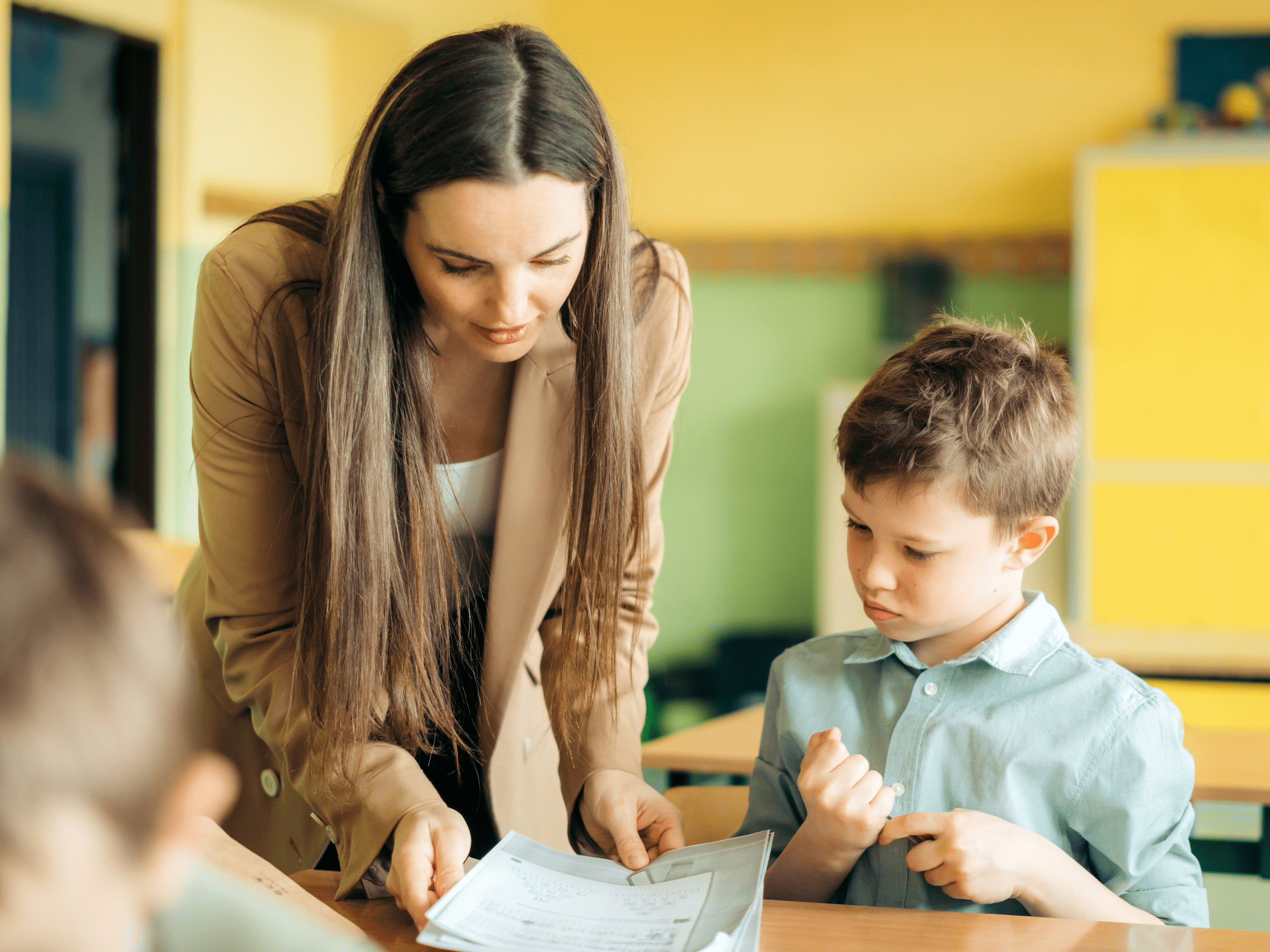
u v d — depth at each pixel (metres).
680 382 1.28
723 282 4.96
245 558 1.13
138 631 0.37
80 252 4.10
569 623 1.18
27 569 0.36
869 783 1.00
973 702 1.11
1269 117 4.41
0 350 3.44
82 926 0.36
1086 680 1.08
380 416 1.04
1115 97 4.59
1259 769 1.59
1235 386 4.10
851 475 1.09
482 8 4.76
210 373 1.10
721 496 5.00
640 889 0.91
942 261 4.73
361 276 1.02
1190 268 4.11
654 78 4.98
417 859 0.92
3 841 0.34
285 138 4.31
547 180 0.95
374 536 1.04
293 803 1.22
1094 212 4.17
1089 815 1.05
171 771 0.38
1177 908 1.03
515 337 1.03
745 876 0.89
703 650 5.03
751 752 1.73
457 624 1.23
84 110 4.04
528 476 1.21
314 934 0.57
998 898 0.95
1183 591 4.16
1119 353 4.17
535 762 1.33
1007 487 1.05
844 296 4.86
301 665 1.06
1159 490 4.16
